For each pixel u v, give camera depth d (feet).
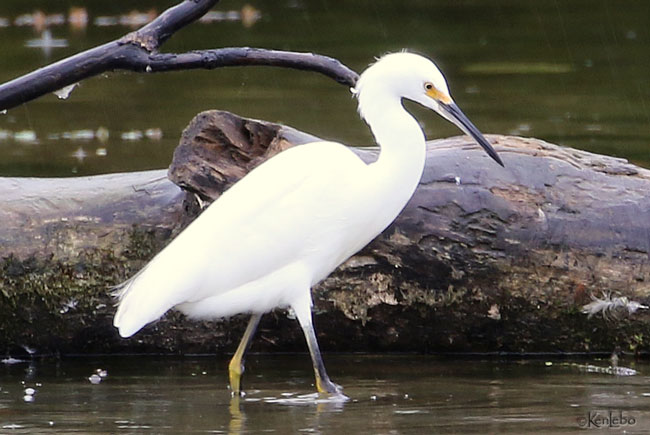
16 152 56.90
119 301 32.50
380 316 33.73
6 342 34.78
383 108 31.07
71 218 33.65
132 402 29.22
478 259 32.50
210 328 34.40
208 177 31.89
